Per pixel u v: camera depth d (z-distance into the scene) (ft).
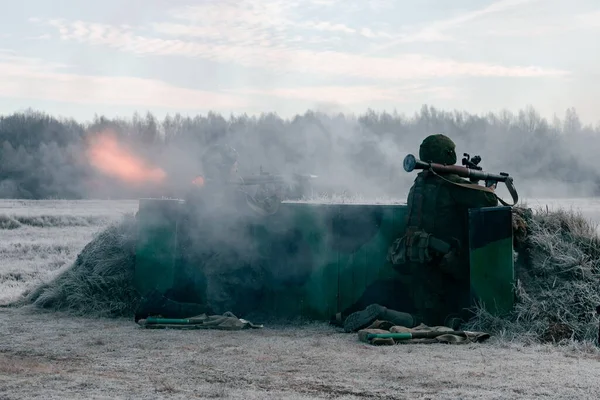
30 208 159.74
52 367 27.84
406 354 30.12
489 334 33.68
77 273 44.62
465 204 37.32
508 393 23.52
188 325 37.52
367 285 40.09
